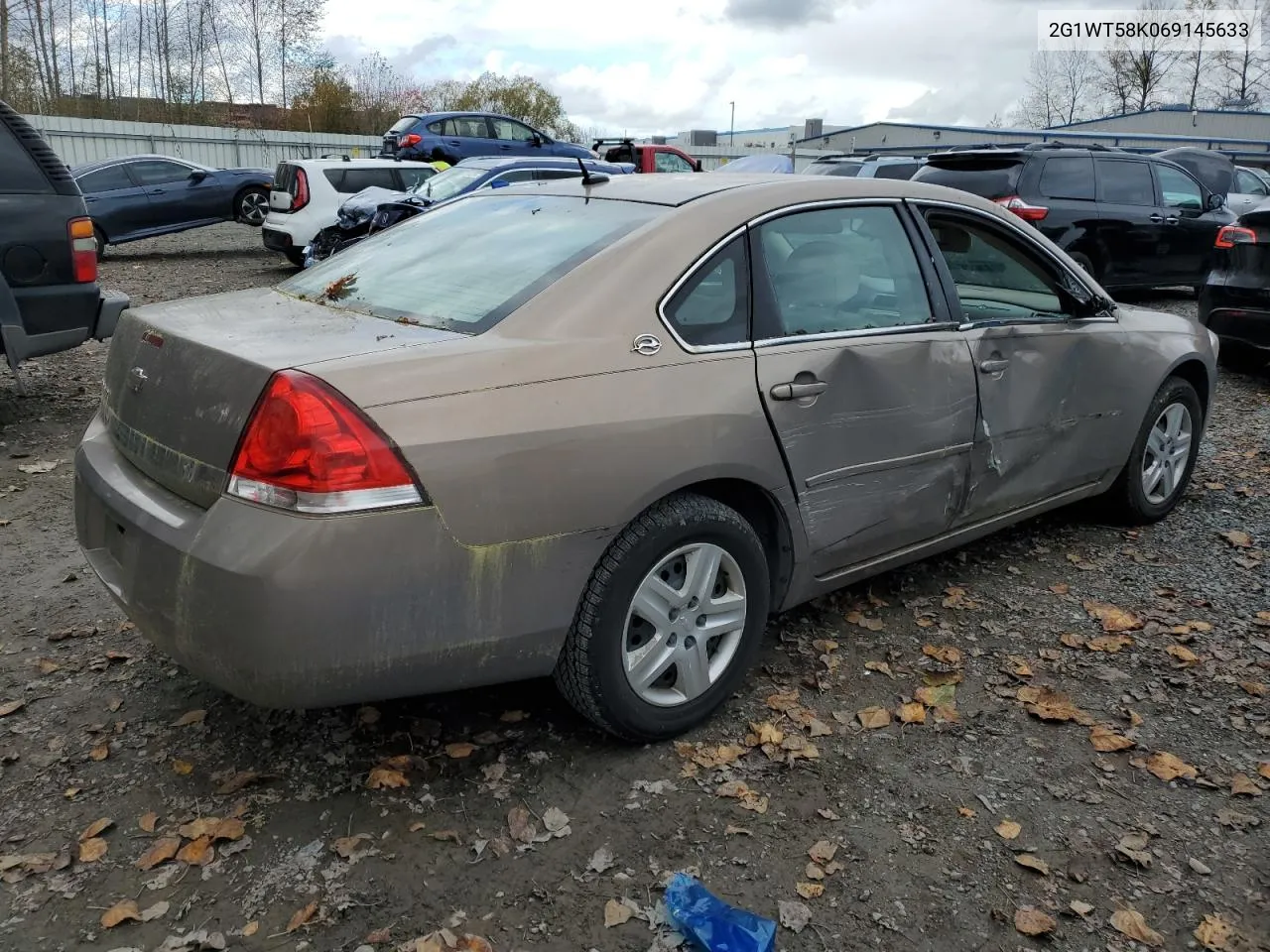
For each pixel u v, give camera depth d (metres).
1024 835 2.64
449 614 2.48
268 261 16.23
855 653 3.60
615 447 2.66
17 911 2.33
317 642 2.33
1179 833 2.66
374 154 30.34
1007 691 3.35
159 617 2.48
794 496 3.14
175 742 3.00
